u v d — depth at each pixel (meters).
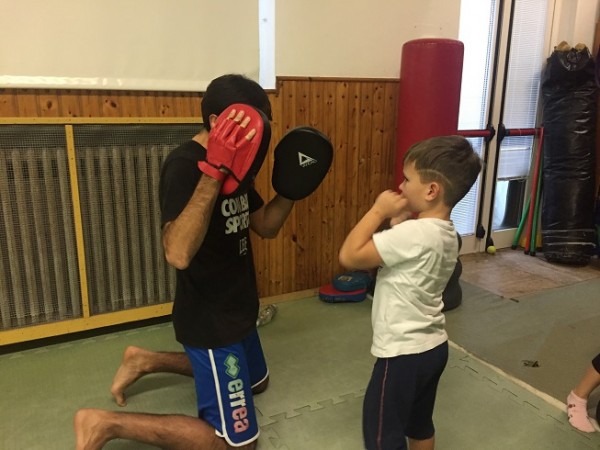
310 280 3.16
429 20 3.21
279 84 2.77
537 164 4.00
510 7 3.69
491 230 4.11
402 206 1.35
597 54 3.68
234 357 1.62
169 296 2.68
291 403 2.04
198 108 2.61
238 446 1.63
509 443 1.82
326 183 3.06
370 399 1.38
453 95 2.88
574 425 1.91
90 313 2.51
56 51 2.26
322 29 2.85
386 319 1.36
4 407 1.99
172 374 2.25
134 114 2.48
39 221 2.32
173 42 2.47
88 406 2.01
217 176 1.36
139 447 1.77
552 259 3.83
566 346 2.55
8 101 2.24
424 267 1.30
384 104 3.14
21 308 2.37
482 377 2.25
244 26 2.62
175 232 1.38
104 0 2.30
